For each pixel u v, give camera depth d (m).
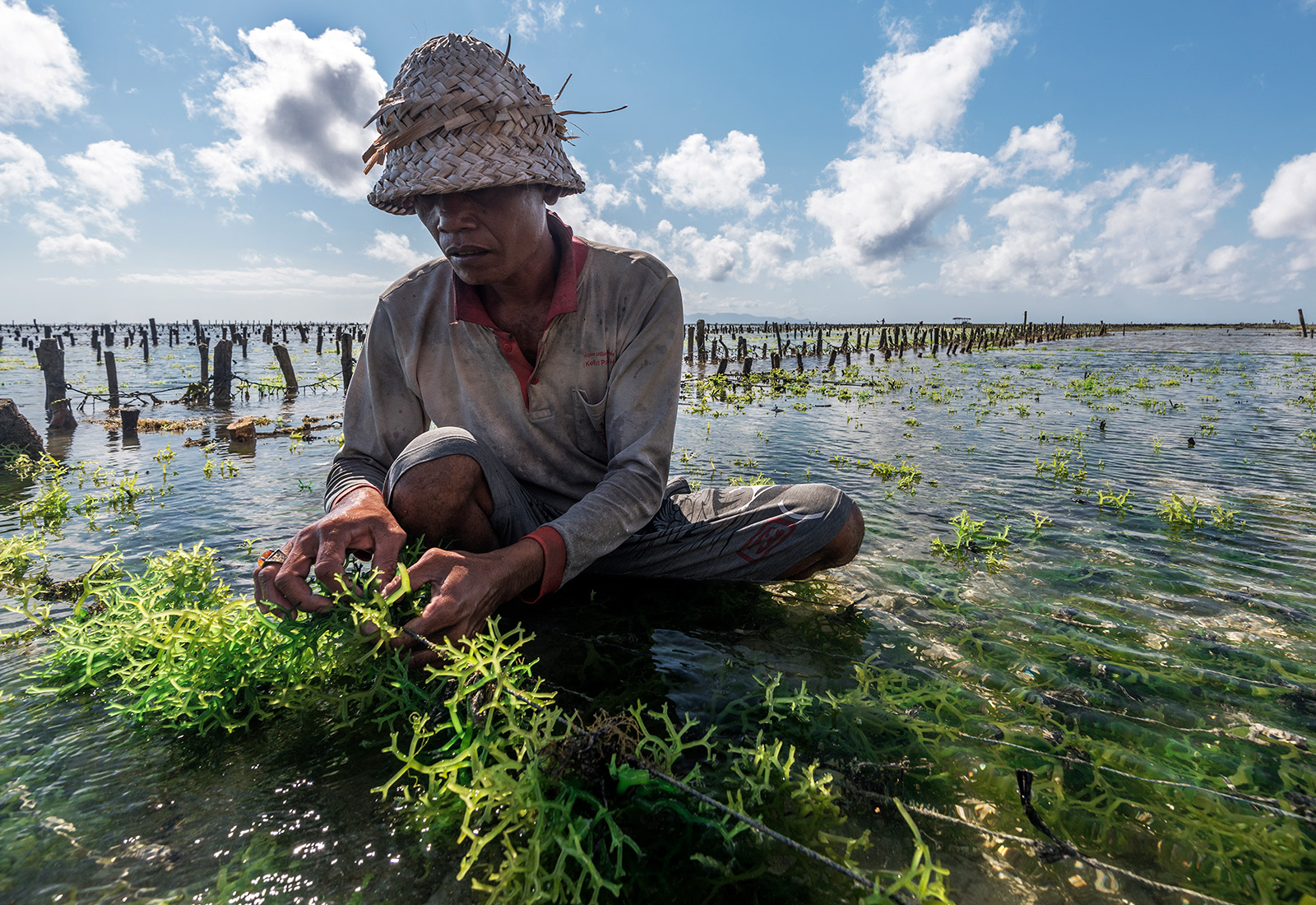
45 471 5.32
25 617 2.16
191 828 1.18
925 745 1.48
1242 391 12.56
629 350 2.07
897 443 6.57
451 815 1.21
